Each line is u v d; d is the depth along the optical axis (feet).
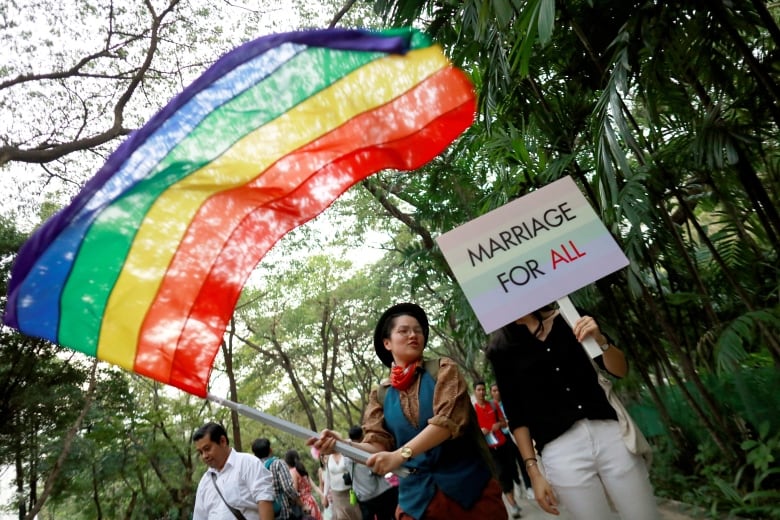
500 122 18.79
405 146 10.53
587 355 9.52
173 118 9.78
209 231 9.60
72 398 49.44
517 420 9.66
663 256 20.16
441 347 93.50
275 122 10.07
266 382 107.14
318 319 94.27
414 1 16.81
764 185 18.79
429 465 8.33
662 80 14.52
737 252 19.94
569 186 9.98
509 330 9.77
